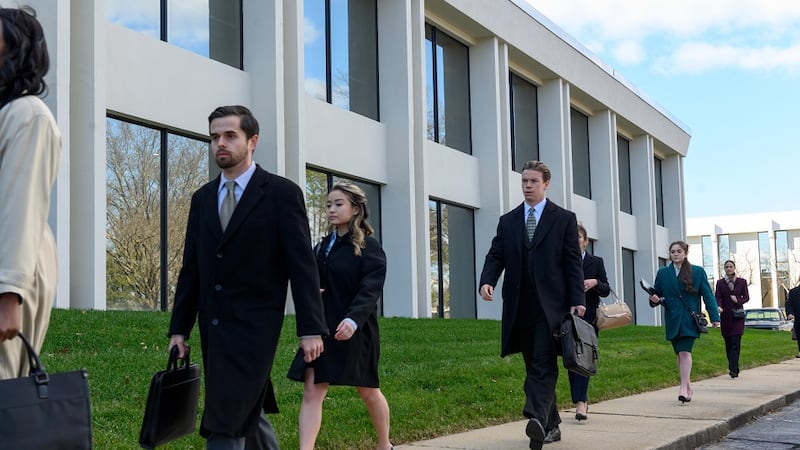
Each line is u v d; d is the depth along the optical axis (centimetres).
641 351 1534
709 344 1892
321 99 1828
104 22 1275
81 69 1257
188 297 413
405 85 1989
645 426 787
